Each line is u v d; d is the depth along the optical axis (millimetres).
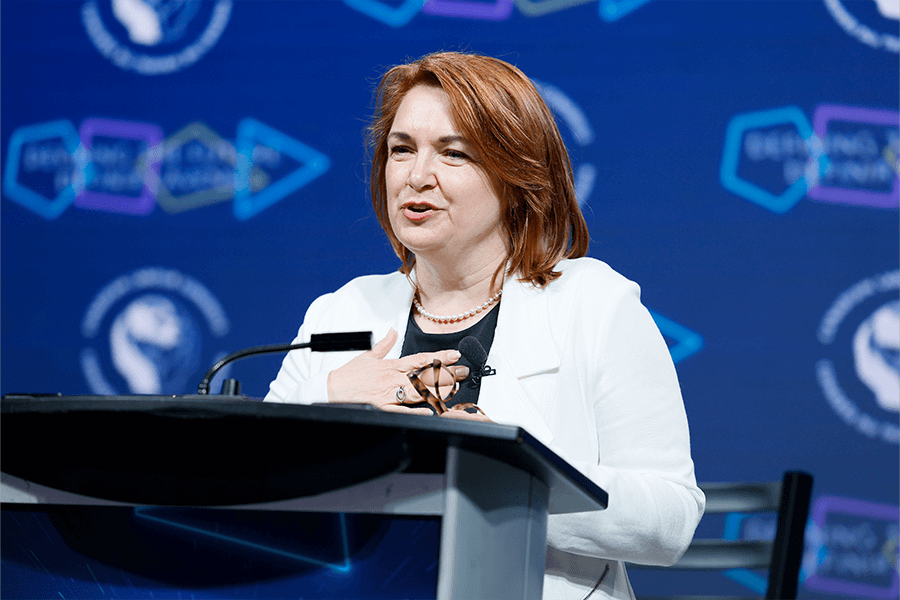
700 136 5855
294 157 6359
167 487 1669
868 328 5570
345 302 3137
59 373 6418
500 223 2830
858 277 5605
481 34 6191
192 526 1706
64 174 6570
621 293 2742
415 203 2709
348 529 1624
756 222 5742
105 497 1721
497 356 2686
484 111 2682
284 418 1462
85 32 6648
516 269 2855
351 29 6379
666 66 5945
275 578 1652
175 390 6305
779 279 5676
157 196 6461
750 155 5797
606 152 5941
